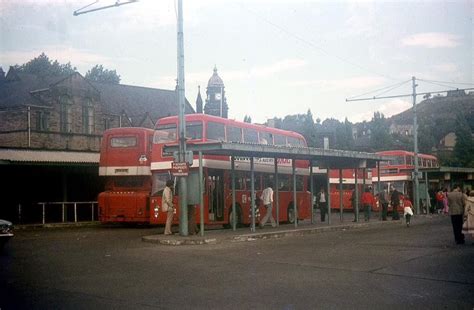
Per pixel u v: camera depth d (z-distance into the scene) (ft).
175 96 225.15
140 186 87.45
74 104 155.12
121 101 199.00
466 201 59.52
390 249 54.90
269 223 91.71
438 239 66.23
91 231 83.25
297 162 102.47
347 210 163.53
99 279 37.27
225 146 63.57
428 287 34.27
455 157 252.42
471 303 29.60
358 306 28.84
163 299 30.66
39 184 110.83
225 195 81.82
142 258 48.49
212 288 33.96
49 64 245.04
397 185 146.92
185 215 65.62
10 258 48.57
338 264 44.34
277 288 33.96
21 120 143.13
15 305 29.07
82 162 100.27
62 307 28.58
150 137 89.20
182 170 65.05
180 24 66.18
